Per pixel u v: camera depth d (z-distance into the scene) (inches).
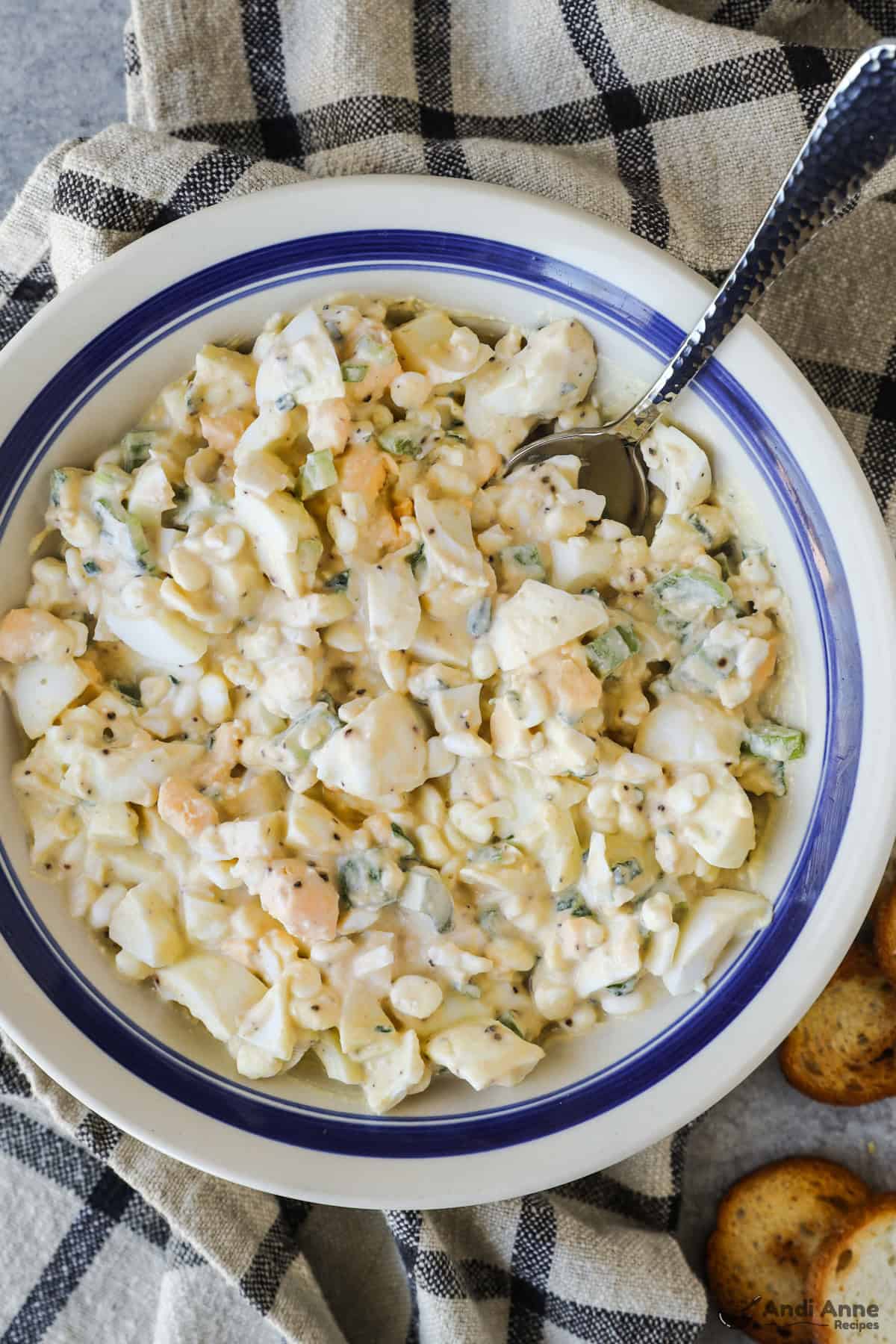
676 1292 19.9
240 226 17.5
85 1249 21.0
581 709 17.8
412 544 18.0
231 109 20.0
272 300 18.0
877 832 17.4
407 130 19.9
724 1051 17.8
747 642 18.0
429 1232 20.1
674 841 18.1
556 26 19.8
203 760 18.2
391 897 17.9
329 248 17.8
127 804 18.1
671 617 18.3
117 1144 20.0
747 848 18.0
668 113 19.9
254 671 18.1
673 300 17.5
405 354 18.1
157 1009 18.2
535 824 18.1
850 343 20.4
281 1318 19.7
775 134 19.7
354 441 17.9
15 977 17.6
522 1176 17.7
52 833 18.1
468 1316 19.8
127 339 17.8
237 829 17.9
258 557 17.8
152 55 19.7
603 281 17.7
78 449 18.1
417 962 18.2
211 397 18.1
